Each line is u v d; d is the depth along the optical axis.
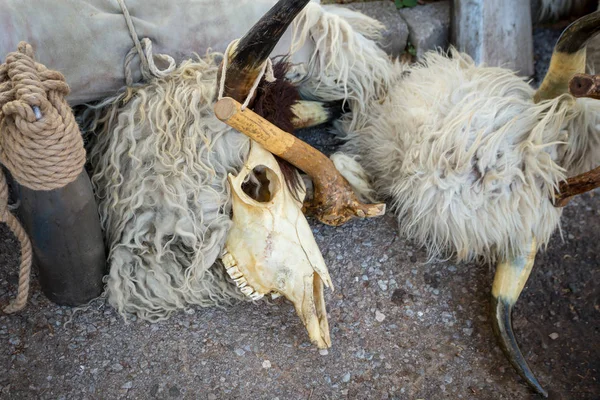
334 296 0.99
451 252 1.03
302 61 1.01
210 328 0.95
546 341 0.99
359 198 1.02
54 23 0.87
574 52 0.90
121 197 0.92
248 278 0.90
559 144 0.96
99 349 0.92
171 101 0.91
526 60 1.20
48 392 0.89
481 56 1.17
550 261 1.06
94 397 0.89
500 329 0.94
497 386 0.94
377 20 1.17
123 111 0.93
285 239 0.89
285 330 0.96
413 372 0.94
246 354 0.93
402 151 1.00
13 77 0.75
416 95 1.01
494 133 0.93
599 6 1.20
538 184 0.95
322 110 1.08
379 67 1.05
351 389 0.92
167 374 0.91
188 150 0.90
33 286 0.96
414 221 0.99
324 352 0.95
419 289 1.01
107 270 0.94
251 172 0.92
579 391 0.95
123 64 0.92
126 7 0.90
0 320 0.92
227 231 0.91
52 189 0.80
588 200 1.12
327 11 1.04
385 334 0.97
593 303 1.02
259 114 0.90
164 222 0.90
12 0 0.85
